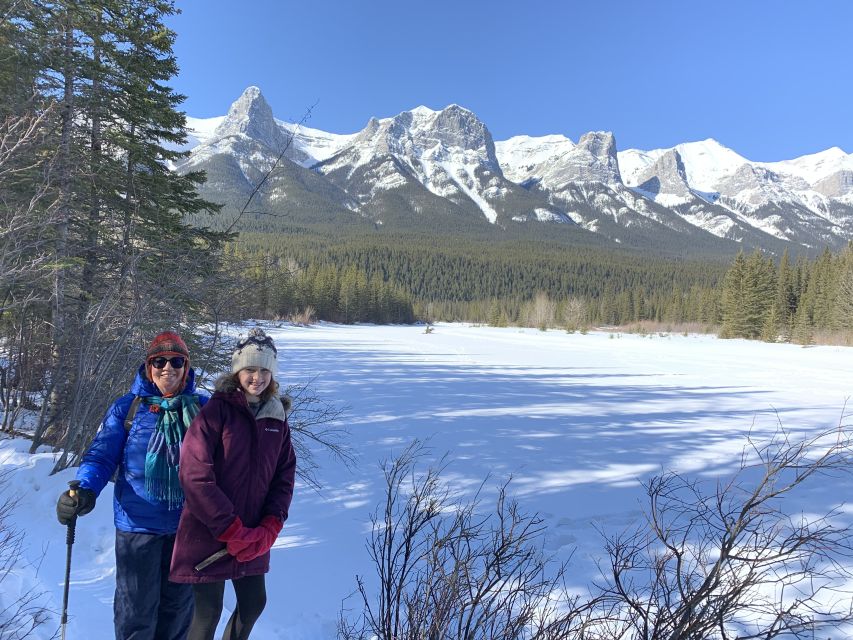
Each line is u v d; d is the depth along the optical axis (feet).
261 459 7.22
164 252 22.02
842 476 19.67
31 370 26.63
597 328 287.48
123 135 28.50
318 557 13.56
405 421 32.14
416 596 7.55
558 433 29.01
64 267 21.63
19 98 23.43
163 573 8.09
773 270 209.26
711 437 28.22
